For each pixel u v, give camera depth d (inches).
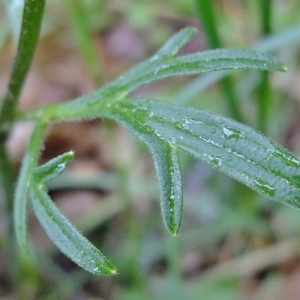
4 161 12.4
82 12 14.7
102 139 20.4
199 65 10.3
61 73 22.9
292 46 18.9
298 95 19.3
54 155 20.6
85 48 14.9
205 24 13.5
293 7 19.4
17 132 20.4
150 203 18.0
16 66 10.6
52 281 16.1
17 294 15.9
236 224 16.4
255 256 16.6
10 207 13.3
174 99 14.9
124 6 22.4
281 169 9.3
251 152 9.4
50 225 10.0
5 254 16.2
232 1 22.2
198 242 16.9
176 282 14.7
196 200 16.9
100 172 19.7
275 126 18.0
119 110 10.4
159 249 16.7
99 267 9.7
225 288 15.9
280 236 16.7
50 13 22.3
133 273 15.9
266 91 15.3
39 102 22.1
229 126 9.5
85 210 18.6
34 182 10.3
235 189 16.7
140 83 10.5
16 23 12.2
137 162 18.8
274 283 16.4
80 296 16.3
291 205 9.2
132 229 16.6
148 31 22.4
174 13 21.9
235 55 10.2
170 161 9.7
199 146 9.6
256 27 19.6
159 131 9.9
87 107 10.7
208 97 18.5
